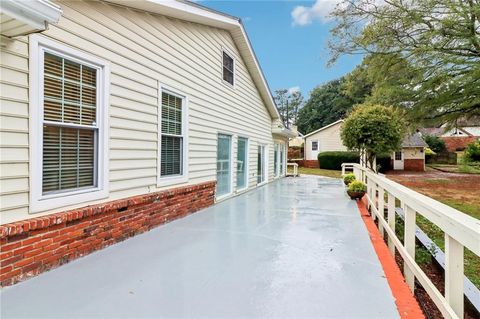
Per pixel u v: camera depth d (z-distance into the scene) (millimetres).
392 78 10305
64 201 3434
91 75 3896
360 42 9852
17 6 2387
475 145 23391
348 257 3734
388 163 23781
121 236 4301
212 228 5191
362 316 2367
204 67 7238
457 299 1940
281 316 2367
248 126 10859
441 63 9047
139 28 4828
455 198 9836
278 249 4051
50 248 3199
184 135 6281
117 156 4305
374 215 5922
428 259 4141
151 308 2477
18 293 2695
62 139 3488
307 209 7070
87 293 2727
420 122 11523
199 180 7008
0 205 2785
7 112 2852
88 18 3809
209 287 2877
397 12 8992
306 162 28844
